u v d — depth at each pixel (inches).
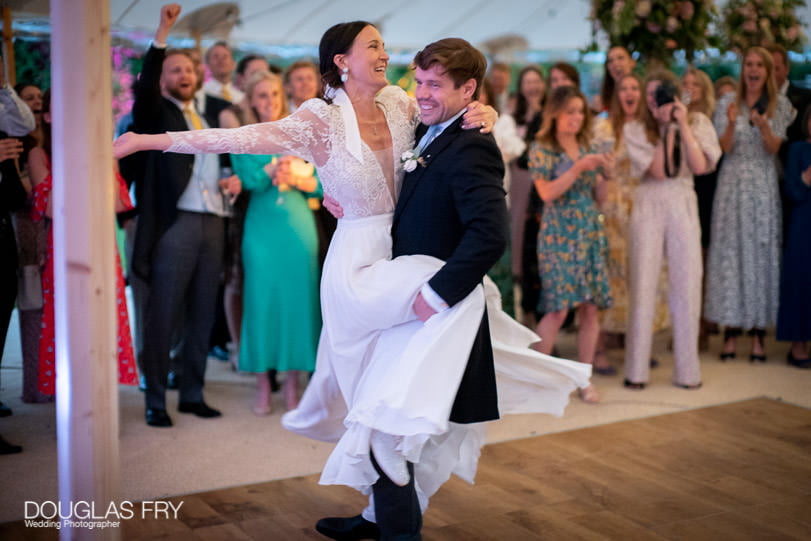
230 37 262.1
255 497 125.6
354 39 98.3
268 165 161.8
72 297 83.9
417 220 97.0
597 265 177.6
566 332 241.8
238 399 178.2
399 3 258.7
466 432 107.3
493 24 290.5
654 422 161.8
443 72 94.5
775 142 200.7
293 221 163.3
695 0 213.8
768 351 223.8
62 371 85.3
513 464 138.9
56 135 83.0
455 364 92.6
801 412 168.6
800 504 122.6
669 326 252.8
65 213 83.0
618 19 211.2
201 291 163.9
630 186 204.1
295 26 263.3
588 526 115.3
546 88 233.5
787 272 201.9
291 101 193.3
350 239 100.7
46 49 213.6
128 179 161.2
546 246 177.0
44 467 136.2
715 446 148.0
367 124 100.7
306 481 132.2
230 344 220.8
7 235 149.1
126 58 239.0
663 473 135.1
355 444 94.3
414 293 93.7
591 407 172.1
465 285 91.2
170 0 225.6
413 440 93.9
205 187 161.3
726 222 205.8
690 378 186.9
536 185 174.2
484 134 94.9
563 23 291.9
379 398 92.0
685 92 194.7
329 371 108.0
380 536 103.0
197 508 121.2
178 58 157.6
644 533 113.0
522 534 112.8
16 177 149.5
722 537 111.7
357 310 97.3
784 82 207.2
